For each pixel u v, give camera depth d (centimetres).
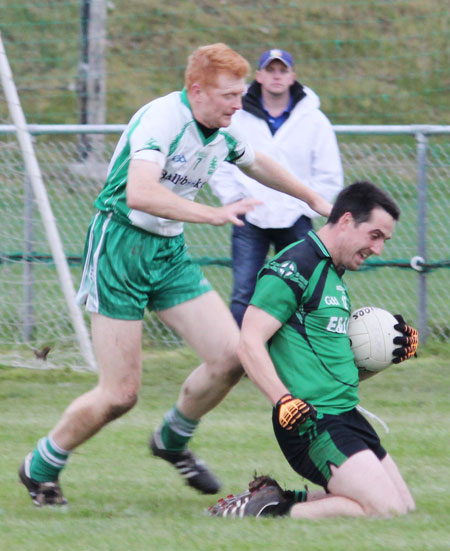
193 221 1389
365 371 1572
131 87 5688
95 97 4353
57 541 1381
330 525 1422
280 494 1529
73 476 1809
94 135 3362
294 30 5750
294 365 1494
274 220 2420
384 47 5700
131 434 2100
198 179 1552
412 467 1852
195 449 1998
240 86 1466
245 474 1834
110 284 1529
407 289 3122
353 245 1481
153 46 5791
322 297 1488
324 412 1490
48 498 1602
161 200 1395
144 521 1494
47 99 5406
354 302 3092
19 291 2867
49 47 5584
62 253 2656
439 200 2980
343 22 5697
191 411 1619
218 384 1587
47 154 3312
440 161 2923
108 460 1916
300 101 2431
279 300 1470
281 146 2417
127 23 5822
